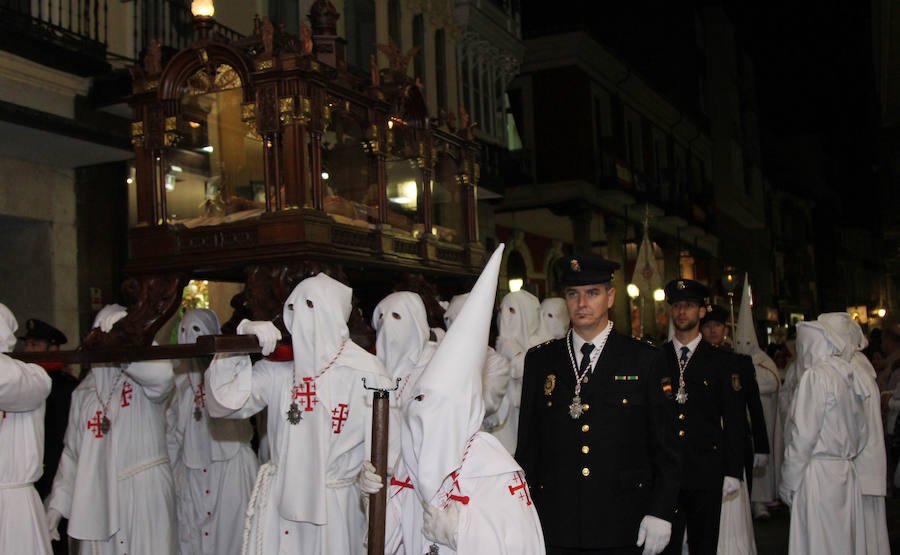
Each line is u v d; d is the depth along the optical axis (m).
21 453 4.54
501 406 6.01
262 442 6.59
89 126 8.96
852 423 5.57
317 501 4.49
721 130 35.22
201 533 6.13
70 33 8.88
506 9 18.44
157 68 5.52
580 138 22.58
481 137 17.45
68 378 7.31
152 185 5.43
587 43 22.88
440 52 15.89
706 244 33.12
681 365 5.98
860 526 5.57
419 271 6.27
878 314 46.88
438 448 3.08
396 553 3.67
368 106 5.77
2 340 4.57
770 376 9.53
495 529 3.06
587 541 3.92
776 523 9.02
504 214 21.81
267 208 5.01
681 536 5.43
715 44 35.50
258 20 5.53
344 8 13.04
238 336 4.32
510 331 6.62
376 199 5.80
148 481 5.28
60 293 9.87
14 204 9.45
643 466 4.02
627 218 24.92
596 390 4.09
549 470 4.11
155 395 5.20
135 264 5.34
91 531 5.00
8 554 4.42
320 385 4.56
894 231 29.97
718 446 5.77
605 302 4.19
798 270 44.41
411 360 4.97
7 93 8.30
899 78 17.27
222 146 5.25
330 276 5.08
